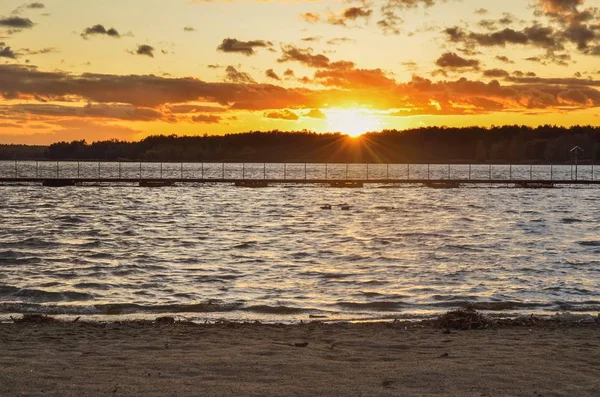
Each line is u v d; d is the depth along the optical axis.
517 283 27.61
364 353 13.67
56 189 113.19
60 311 20.86
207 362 12.60
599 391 10.51
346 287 26.39
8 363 12.38
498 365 12.37
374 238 47.47
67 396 10.08
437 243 44.03
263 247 41.53
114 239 45.84
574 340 15.30
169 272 30.47
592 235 50.69
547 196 104.44
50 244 41.84
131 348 14.20
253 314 20.59
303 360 12.84
